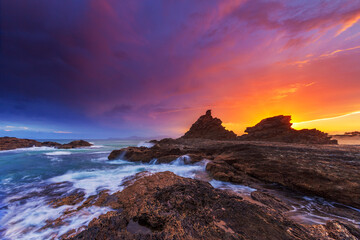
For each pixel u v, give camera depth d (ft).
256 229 13.94
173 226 14.21
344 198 23.59
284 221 15.35
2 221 18.63
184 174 40.29
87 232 13.69
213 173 39.09
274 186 31.42
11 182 35.19
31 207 22.17
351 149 49.98
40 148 117.39
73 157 74.33
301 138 94.99
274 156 42.32
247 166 41.11
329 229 14.98
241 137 120.06
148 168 47.78
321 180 27.86
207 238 12.76
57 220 18.48
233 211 16.79
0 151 98.02
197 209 17.16
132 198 21.75
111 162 61.11
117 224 15.06
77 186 31.17
